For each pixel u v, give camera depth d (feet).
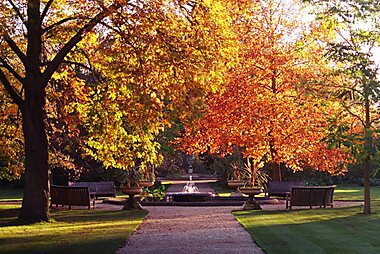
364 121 53.16
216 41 48.39
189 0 48.98
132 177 77.15
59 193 67.97
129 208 66.08
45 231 44.37
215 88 48.52
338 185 132.16
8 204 80.28
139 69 46.39
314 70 72.38
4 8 47.16
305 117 70.28
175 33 48.44
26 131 50.83
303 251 33.19
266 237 39.58
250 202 65.26
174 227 46.65
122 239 38.93
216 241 37.93
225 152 84.69
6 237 40.86
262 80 73.26
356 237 39.14
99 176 114.01
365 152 48.52
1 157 69.46
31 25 49.88
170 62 45.27
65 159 80.33
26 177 50.88
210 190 114.83
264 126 70.23
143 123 47.83
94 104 55.36
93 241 38.17
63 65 58.65
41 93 51.01
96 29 53.11
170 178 166.81
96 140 58.54
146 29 47.09
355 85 52.60
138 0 47.80
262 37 73.41
